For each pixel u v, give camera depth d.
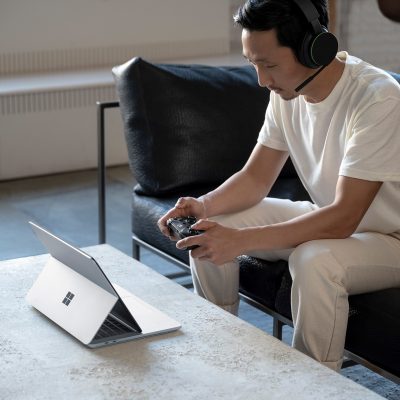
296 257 1.63
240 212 1.93
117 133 4.18
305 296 1.60
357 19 4.65
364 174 1.62
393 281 1.71
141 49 4.35
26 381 1.26
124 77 2.39
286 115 1.87
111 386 1.24
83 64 4.23
